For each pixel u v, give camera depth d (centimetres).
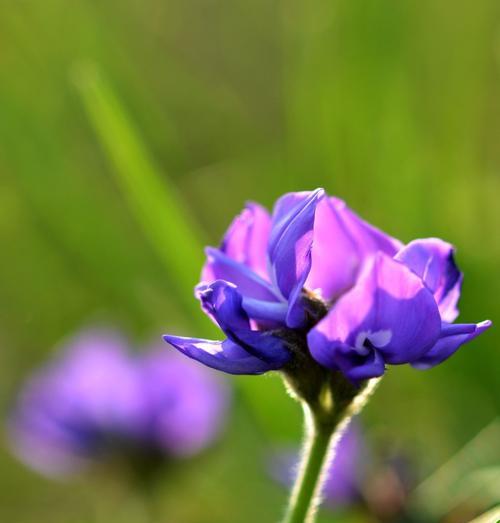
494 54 36
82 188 37
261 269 23
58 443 38
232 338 23
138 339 38
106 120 31
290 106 37
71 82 37
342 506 30
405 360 22
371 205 36
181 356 38
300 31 37
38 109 37
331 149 36
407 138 36
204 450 37
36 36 37
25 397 39
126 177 31
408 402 34
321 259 23
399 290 22
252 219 23
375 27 36
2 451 41
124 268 37
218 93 39
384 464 31
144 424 37
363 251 23
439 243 23
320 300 23
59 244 37
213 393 37
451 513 29
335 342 22
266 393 32
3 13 37
